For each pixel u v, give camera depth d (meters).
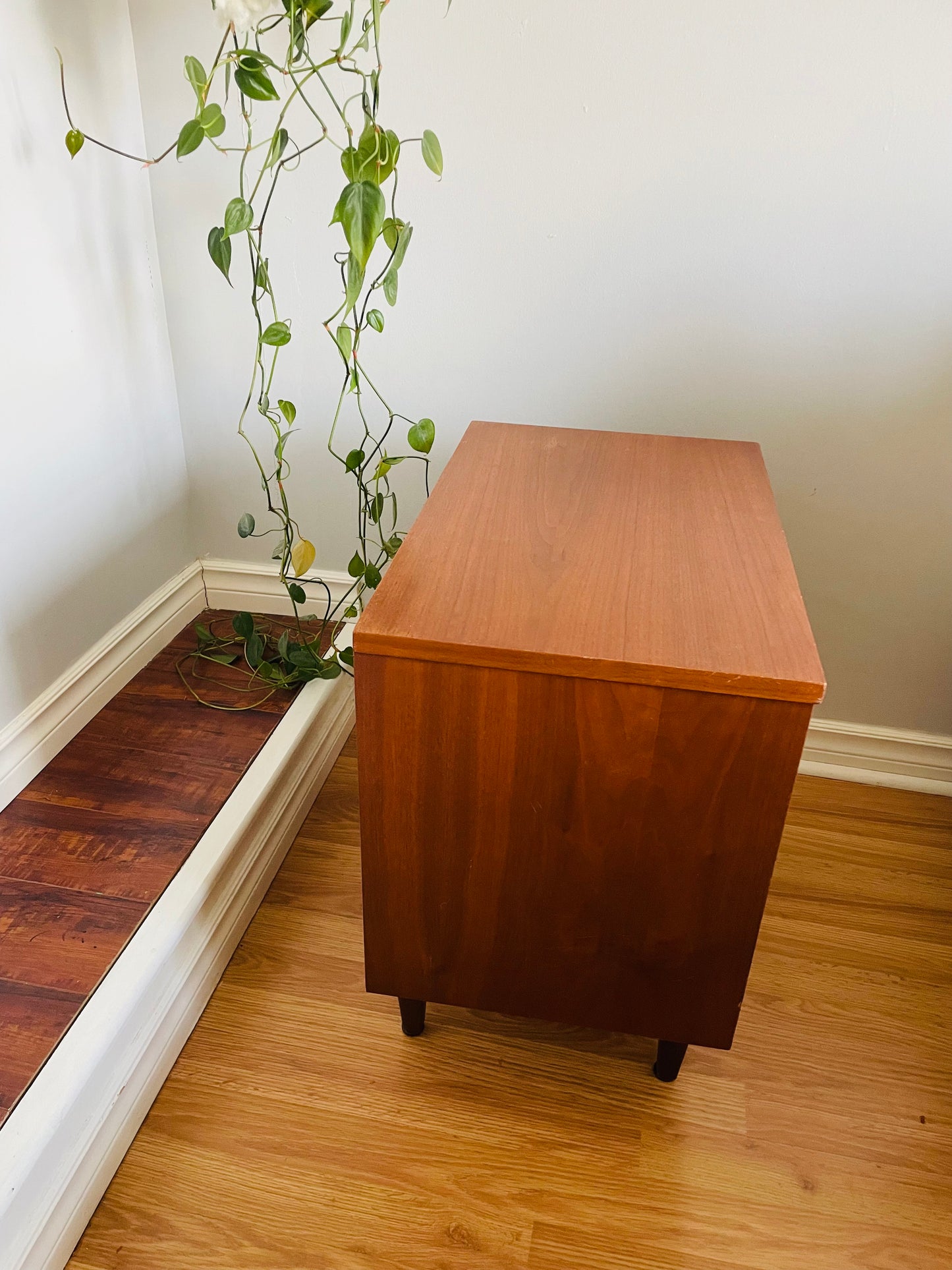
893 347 1.42
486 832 0.97
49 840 1.25
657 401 1.53
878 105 1.28
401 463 1.65
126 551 1.56
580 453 1.31
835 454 1.51
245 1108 1.12
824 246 1.37
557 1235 1.01
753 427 1.52
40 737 1.37
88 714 1.48
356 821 1.56
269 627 1.76
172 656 1.67
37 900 1.16
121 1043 1.04
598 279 1.45
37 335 1.28
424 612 0.91
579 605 0.93
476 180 1.41
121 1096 1.05
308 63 1.37
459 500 1.14
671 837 0.94
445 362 1.55
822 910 1.44
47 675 1.39
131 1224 1.00
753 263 1.40
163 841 1.26
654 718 0.87
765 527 1.11
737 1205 1.05
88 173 1.34
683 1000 1.05
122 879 1.20
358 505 1.70
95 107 1.34
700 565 1.01
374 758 0.95
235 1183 1.04
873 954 1.37
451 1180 1.06
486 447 1.31
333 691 1.59
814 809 1.64
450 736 0.92
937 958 1.37
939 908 1.45
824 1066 1.21
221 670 1.63
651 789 0.91
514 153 1.39
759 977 1.33
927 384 1.44
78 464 1.40
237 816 1.30
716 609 0.93
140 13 1.38
